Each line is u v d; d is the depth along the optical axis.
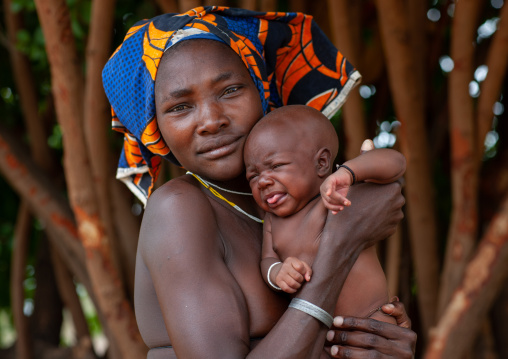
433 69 4.78
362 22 4.64
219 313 1.41
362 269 1.61
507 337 4.48
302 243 1.60
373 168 1.53
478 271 3.61
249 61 1.66
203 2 3.36
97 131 3.57
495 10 4.78
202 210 1.54
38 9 3.46
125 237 3.92
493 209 4.61
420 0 3.95
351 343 1.51
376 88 5.06
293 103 2.03
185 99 1.56
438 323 3.71
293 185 1.60
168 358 1.54
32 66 5.41
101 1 3.36
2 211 6.17
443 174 5.29
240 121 1.61
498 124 4.77
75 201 3.71
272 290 1.57
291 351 1.38
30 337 5.51
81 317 5.74
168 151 1.74
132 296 3.99
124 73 1.66
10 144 4.53
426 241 4.01
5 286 6.52
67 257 4.59
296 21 1.88
